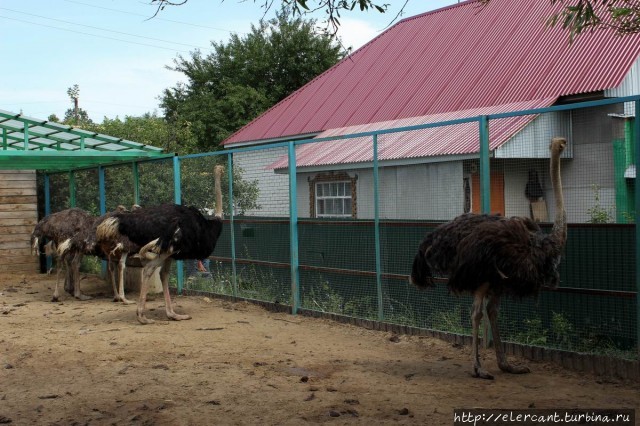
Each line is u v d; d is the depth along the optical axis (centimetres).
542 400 591
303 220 1030
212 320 1003
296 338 872
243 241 1163
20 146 1430
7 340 877
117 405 602
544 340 734
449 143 1027
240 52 3131
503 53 1662
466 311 812
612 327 680
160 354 787
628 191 672
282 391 632
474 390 625
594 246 692
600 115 715
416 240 859
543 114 765
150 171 1330
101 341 860
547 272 626
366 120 1762
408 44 2072
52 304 1195
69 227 1218
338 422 545
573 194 721
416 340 834
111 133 2291
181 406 595
